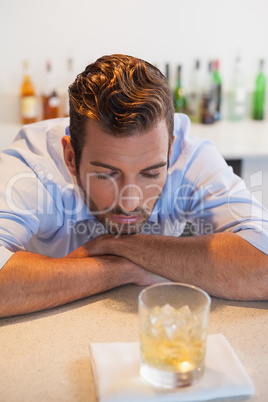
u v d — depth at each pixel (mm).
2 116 2820
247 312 1084
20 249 1298
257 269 1150
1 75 2777
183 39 2947
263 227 1229
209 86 2943
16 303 1062
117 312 1075
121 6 2814
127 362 874
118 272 1181
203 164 1473
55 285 1096
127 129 1063
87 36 2826
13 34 2736
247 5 2971
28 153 1420
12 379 854
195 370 818
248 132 2785
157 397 795
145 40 2902
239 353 928
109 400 791
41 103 2861
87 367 888
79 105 1125
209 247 1198
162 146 1126
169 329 801
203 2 2906
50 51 2805
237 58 2990
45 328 1012
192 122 2998
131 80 1106
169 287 857
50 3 2730
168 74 2910
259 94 3070
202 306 845
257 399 811
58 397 813
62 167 1426
